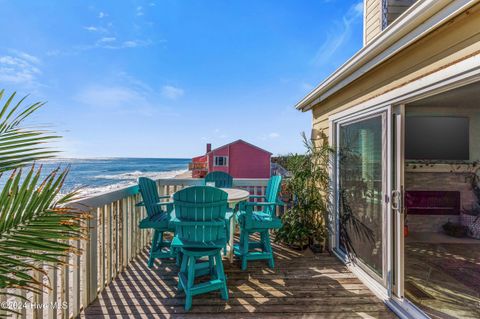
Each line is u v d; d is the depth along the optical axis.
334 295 2.48
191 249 2.41
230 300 2.39
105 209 2.68
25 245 1.09
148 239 3.89
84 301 2.24
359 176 2.91
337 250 3.44
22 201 1.12
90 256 2.32
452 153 4.46
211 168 16.73
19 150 1.16
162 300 2.38
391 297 2.34
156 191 3.46
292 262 3.24
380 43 2.18
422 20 1.82
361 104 2.79
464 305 2.30
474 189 4.42
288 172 4.21
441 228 4.51
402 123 2.31
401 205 2.31
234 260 3.29
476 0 1.49
